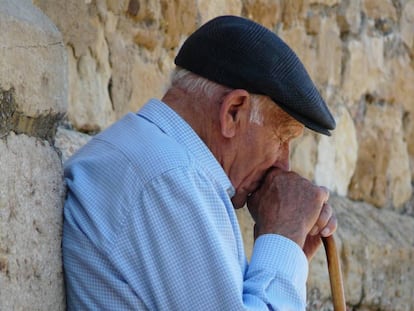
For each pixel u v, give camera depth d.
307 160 9.27
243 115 4.75
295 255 4.66
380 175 10.06
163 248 4.36
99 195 4.50
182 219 4.38
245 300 4.42
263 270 4.57
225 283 4.33
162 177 4.42
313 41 9.27
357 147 9.80
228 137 4.72
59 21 6.73
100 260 4.41
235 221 4.61
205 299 4.34
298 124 4.87
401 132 10.31
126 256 4.38
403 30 10.33
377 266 9.20
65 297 4.56
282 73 4.72
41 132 4.64
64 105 4.75
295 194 4.83
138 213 4.40
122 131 4.71
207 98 4.74
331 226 4.97
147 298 4.37
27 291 4.31
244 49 4.70
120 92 7.25
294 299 4.56
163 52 7.64
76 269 4.49
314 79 9.31
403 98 10.31
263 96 4.73
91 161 4.62
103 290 4.42
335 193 9.60
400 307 9.45
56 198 4.55
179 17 7.73
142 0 7.40
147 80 7.49
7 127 4.32
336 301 5.13
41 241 4.41
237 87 4.71
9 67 4.28
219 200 4.52
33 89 4.46
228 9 8.26
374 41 9.96
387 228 9.66
